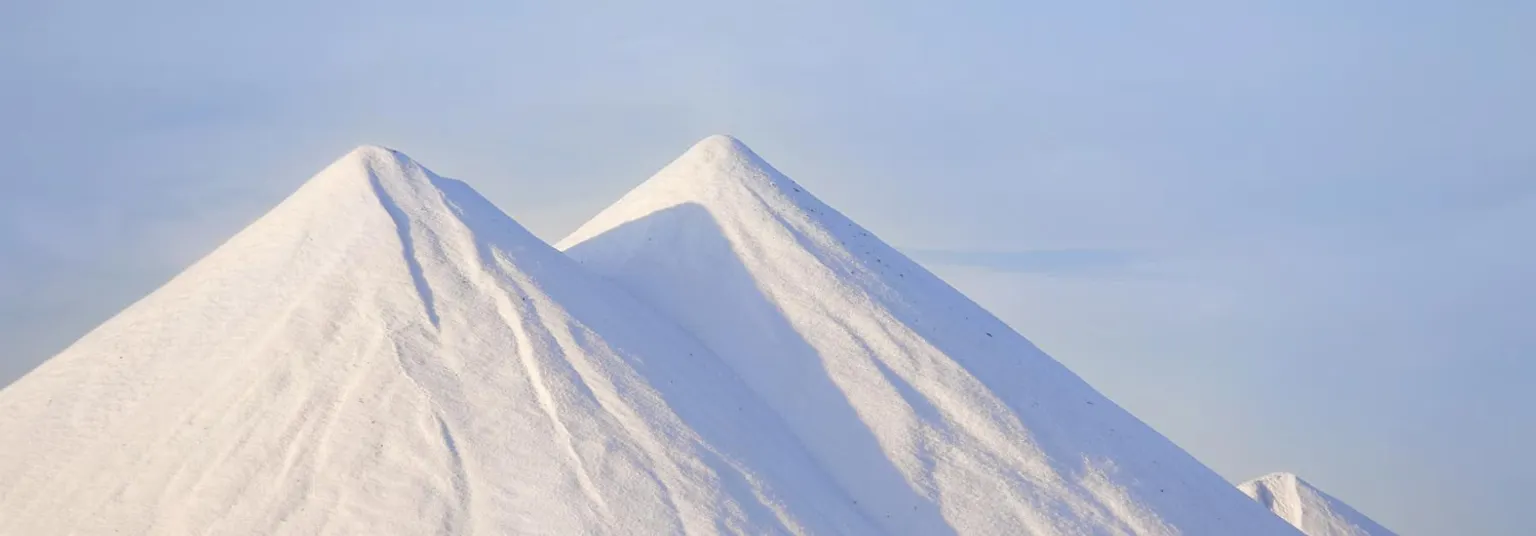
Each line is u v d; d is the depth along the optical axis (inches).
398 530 1476.4
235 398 1653.5
